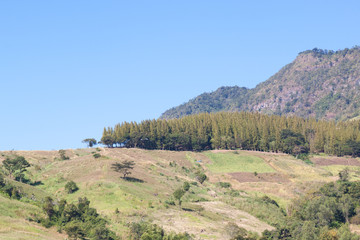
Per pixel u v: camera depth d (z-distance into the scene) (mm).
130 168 136125
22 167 131875
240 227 101062
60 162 156500
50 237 73625
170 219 102438
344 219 119688
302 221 116812
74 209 90188
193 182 152250
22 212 81688
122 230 88750
